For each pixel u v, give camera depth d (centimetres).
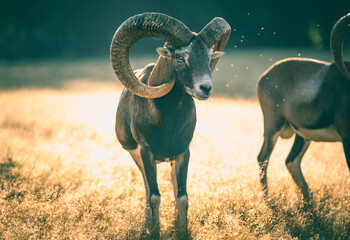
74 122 2464
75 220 1018
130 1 10025
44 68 7456
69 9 10119
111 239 941
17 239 921
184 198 1002
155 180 1032
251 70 6097
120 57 962
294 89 1285
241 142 1975
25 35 10369
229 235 964
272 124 1361
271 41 9931
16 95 3788
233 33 9912
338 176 1373
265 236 978
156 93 964
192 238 975
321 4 9300
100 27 10375
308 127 1261
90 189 1197
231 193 1135
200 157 1559
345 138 1178
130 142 1134
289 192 1234
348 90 1170
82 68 7300
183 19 9912
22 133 1975
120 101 1171
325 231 1046
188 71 944
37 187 1237
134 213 1031
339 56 1132
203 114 2977
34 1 9950
